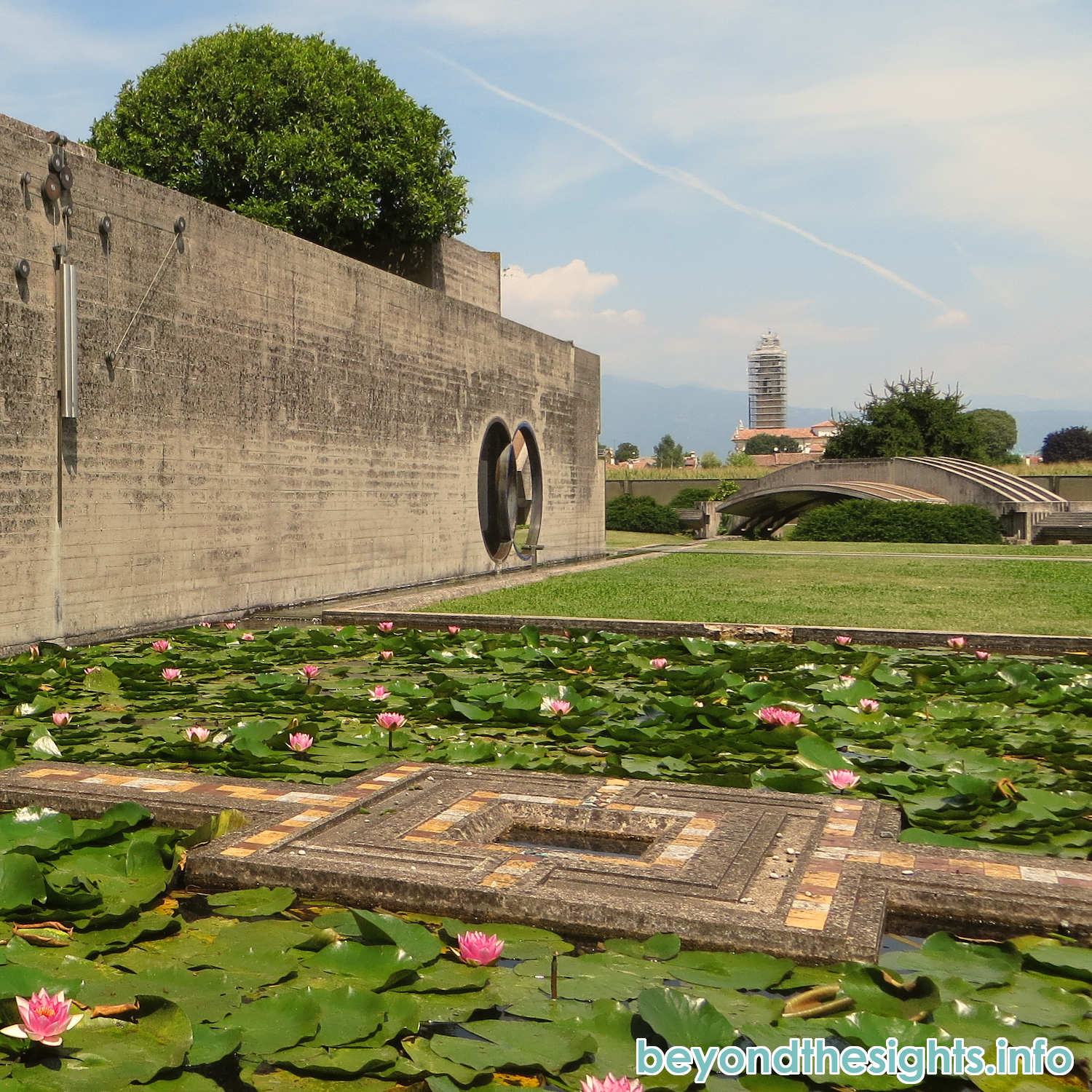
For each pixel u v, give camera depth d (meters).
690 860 3.16
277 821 3.56
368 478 12.98
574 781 4.05
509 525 17.38
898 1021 2.27
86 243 8.47
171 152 17.05
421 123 18.12
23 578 7.96
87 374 8.52
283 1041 2.21
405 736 4.81
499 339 16.84
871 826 3.52
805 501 35.56
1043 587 13.54
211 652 7.79
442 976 2.53
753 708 5.44
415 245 17.62
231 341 10.33
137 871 3.17
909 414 40.56
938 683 6.44
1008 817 3.77
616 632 9.22
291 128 17.09
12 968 2.40
